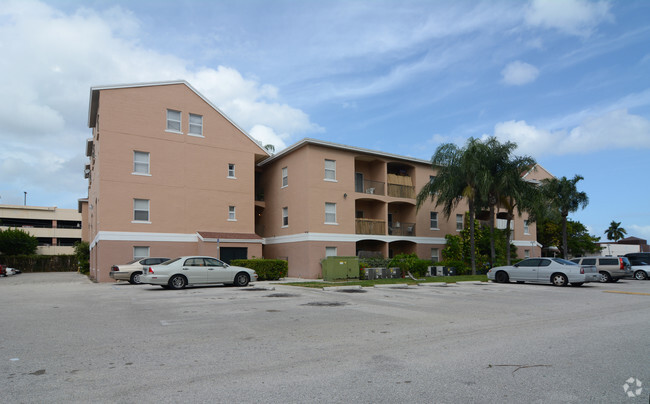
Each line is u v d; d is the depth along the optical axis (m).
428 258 32.97
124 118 25.09
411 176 33.66
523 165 28.25
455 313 10.91
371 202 32.16
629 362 6.07
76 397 4.68
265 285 19.53
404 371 5.65
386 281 21.78
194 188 27.17
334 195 28.77
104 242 23.92
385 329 8.61
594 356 6.42
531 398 4.64
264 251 32.53
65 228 70.06
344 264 23.41
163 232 25.77
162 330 8.44
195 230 26.94
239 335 7.97
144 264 22.58
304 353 6.62
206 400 4.59
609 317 10.38
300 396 4.70
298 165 28.98
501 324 9.28
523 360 6.20
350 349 6.89
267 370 5.71
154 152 25.94
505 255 33.75
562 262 20.69
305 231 27.70
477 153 26.86
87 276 34.78
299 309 11.45
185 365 5.95
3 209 66.81
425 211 33.38
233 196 28.69
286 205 30.11
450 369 5.73
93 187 30.92
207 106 28.28
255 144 30.12
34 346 7.06
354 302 13.14
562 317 10.34
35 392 4.83
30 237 57.41
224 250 26.97
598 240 54.44
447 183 27.50
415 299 14.14
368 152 30.16
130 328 8.64
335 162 29.22
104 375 5.48
